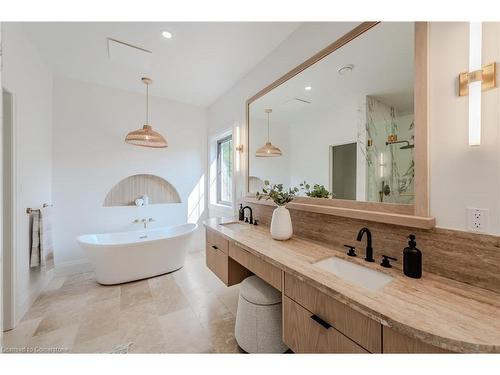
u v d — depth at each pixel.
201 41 2.05
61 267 2.84
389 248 1.18
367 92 1.32
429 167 1.01
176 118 3.71
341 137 1.49
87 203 3.03
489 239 0.85
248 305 1.49
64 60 2.44
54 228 2.81
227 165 3.67
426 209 1.02
